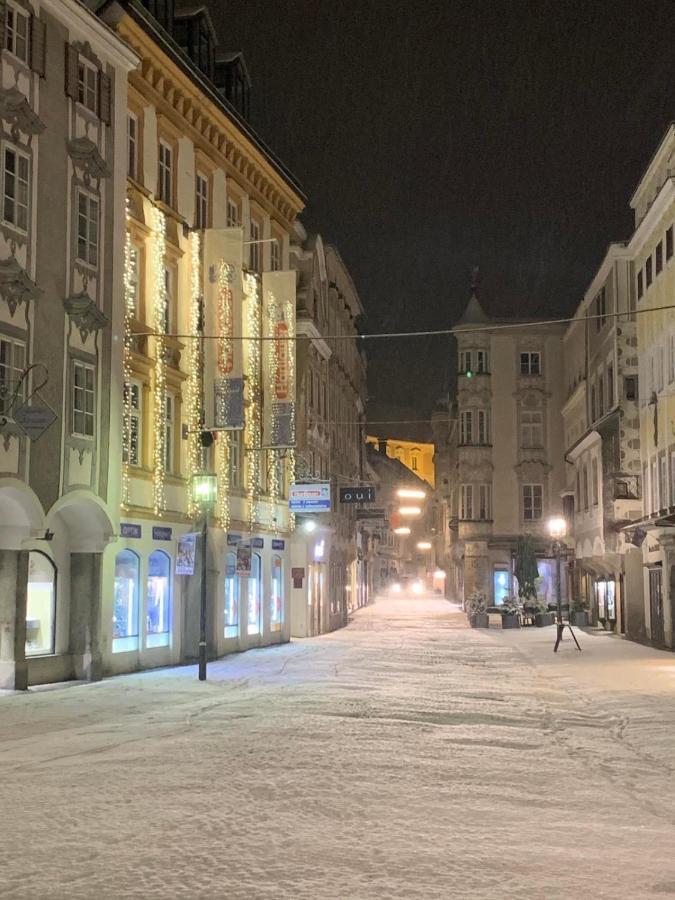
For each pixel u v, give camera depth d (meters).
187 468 28.89
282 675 24.14
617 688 20.61
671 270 32.00
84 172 23.16
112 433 23.80
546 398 66.06
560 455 65.75
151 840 7.98
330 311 50.22
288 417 33.28
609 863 7.39
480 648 34.69
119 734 14.20
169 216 28.25
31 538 20.88
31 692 20.27
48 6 22.02
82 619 23.05
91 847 7.77
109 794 9.80
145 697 19.20
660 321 33.62
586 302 47.16
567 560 55.38
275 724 15.13
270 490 36.84
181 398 28.59
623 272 38.44
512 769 11.48
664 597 32.84
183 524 28.44
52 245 21.95
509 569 65.12
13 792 9.92
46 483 21.34
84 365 22.92
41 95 21.83
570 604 49.91
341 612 53.72
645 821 8.87
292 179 38.81
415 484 127.94
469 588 65.38
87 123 23.39
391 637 42.25
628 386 37.91
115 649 24.62
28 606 21.88
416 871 7.12
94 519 23.12
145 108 26.98
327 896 6.53
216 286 29.06
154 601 26.80
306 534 42.16
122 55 24.70
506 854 7.61
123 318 24.47
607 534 38.56
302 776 10.76
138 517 25.67
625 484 37.31
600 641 36.97
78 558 23.23
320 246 43.72
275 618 37.38
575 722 16.11
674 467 31.84
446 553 105.19
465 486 66.00
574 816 9.02
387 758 12.01
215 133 31.81
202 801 9.45
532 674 24.73
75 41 23.03
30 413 19.53
